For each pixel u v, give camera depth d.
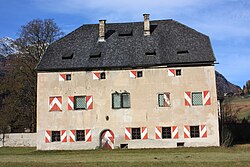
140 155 26.23
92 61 34.81
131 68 34.00
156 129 32.97
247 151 27.84
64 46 37.09
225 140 32.34
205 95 33.03
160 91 33.47
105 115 33.66
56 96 34.38
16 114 47.91
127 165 18.75
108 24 39.19
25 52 46.62
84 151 31.58
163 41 36.06
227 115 53.31
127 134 33.19
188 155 25.20
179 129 32.81
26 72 47.09
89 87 34.19
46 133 33.94
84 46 36.78
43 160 23.14
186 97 33.16
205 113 32.81
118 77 34.06
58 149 33.62
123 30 38.09
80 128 33.72
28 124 48.94
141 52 35.12
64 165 19.36
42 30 46.78
